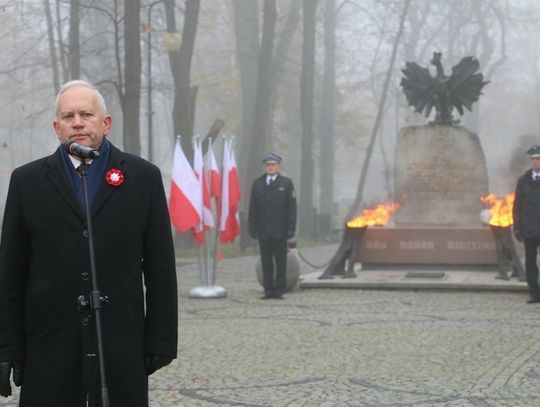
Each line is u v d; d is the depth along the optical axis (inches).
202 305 753.0
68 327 219.0
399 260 931.3
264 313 698.2
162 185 232.1
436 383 432.8
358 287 858.8
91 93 226.4
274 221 787.4
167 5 1390.3
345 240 893.2
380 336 577.3
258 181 795.4
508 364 480.1
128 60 1295.5
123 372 218.8
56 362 217.8
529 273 754.2
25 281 225.5
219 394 410.0
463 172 984.9
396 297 802.2
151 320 228.7
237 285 927.7
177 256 1331.2
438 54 1003.9
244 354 513.0
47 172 223.3
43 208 221.1
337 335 582.2
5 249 223.5
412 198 992.2
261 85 1716.3
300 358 499.8
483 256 916.0
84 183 217.6
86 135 223.6
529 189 740.7
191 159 1424.7
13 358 220.2
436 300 778.2
